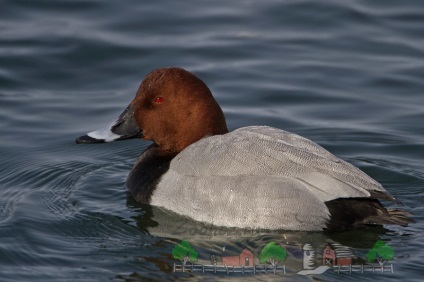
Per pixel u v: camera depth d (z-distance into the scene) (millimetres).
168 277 9766
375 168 12859
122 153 13984
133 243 10703
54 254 10367
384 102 15688
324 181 10453
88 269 9977
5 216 11414
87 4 19000
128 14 18719
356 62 17047
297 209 10484
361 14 18766
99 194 12156
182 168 11289
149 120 11867
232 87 16109
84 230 11062
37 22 18266
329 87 16203
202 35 17984
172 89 11719
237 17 18719
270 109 15445
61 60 16938
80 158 13680
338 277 9609
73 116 15156
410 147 13805
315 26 18391
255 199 10633
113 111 15297
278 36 18000
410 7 19031
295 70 16750
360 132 14438
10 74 16438
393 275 9602
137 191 11820
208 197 10883
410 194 12000
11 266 10070
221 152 10984
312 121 14938
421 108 15430
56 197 12094
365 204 10469
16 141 14258
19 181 12820
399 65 16922
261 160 10758
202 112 11727
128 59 17031
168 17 18672
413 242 10375
